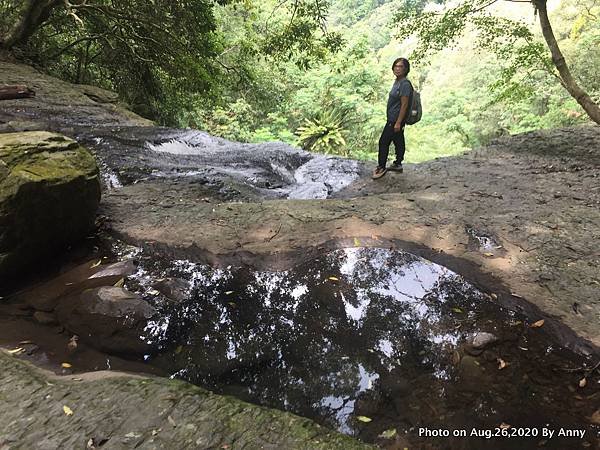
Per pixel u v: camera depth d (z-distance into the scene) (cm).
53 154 351
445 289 340
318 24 1130
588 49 1644
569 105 1584
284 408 227
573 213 458
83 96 986
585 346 275
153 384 209
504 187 554
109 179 559
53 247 356
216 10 1898
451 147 2053
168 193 511
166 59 1252
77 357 250
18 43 1184
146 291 318
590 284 333
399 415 225
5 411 187
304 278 351
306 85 1988
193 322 293
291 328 294
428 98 3023
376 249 389
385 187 603
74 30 1345
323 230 413
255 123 1884
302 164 741
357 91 1870
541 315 304
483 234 411
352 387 243
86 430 177
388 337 287
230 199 525
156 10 1145
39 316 284
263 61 1828
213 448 171
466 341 284
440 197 511
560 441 211
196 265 362
